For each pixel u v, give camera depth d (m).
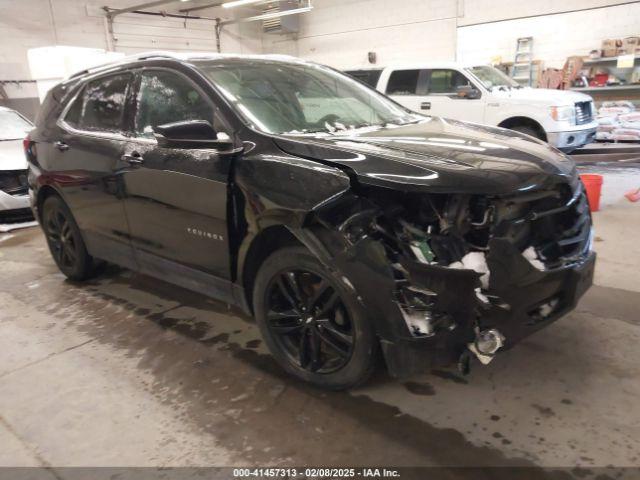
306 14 15.61
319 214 2.03
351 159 2.08
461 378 2.39
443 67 8.15
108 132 3.17
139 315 3.32
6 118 6.68
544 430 2.01
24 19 11.54
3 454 2.05
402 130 2.73
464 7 12.50
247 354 2.75
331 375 2.27
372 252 1.94
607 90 10.55
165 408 2.30
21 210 5.70
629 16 10.43
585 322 2.85
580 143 7.66
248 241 2.34
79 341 2.99
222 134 2.48
